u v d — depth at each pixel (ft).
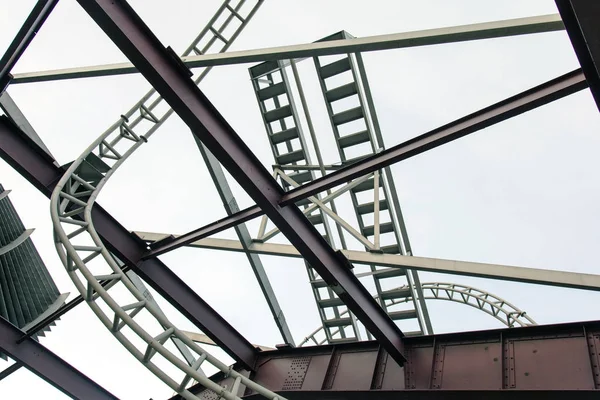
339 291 41.96
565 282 35.42
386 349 44.96
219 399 54.60
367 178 58.70
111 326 38.88
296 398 49.14
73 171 46.16
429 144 32.78
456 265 40.11
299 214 39.99
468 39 30.83
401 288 65.92
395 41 32.71
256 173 37.17
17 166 44.39
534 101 28.94
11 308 70.28
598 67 17.43
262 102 66.03
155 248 49.42
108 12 29.53
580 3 16.11
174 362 36.68
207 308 52.65
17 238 76.18
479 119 31.07
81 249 42.01
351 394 45.83
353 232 47.52
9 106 48.49
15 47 42.22
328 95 62.28
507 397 38.70
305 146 64.64
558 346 38.78
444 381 42.11
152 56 31.48
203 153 53.83
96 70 47.11
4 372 54.13
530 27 28.89
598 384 35.45
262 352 54.70
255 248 51.85
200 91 33.60
